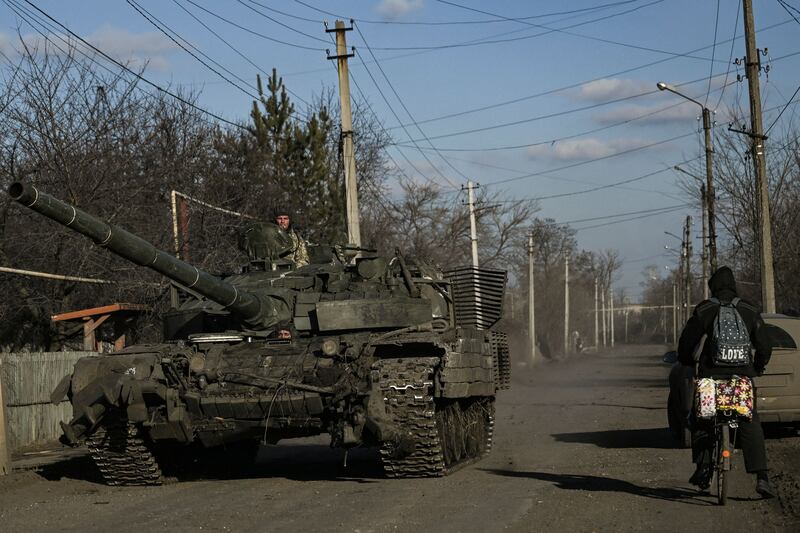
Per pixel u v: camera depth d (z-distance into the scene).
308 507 9.89
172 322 14.17
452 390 12.10
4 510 10.50
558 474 11.87
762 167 24.58
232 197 31.45
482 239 59.81
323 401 11.80
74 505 10.75
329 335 13.26
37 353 18.75
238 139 33.88
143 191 24.88
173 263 11.41
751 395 9.09
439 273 15.85
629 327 169.88
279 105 34.06
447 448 12.73
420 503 9.88
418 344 12.25
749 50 24.61
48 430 18.97
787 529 8.01
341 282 14.13
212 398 12.03
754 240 36.84
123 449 12.48
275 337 13.12
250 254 15.24
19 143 22.97
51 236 21.61
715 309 9.21
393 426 11.44
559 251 94.12
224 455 14.52
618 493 10.05
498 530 8.22
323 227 33.12
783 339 14.41
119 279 22.91
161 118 28.98
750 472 9.24
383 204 47.25
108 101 25.52
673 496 9.82
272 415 12.04
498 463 13.63
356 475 12.91
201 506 10.27
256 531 8.55
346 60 27.70
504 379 17.30
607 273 126.56
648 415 21.45
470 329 13.63
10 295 21.97
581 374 47.38
